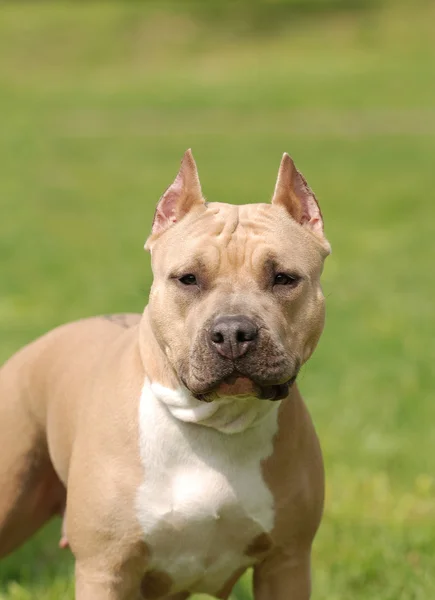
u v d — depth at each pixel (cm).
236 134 2702
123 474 429
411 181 2067
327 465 740
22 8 5100
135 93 3438
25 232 1688
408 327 1120
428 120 2806
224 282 411
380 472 730
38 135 2753
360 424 815
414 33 4303
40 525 525
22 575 593
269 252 415
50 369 496
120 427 436
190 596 525
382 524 648
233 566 452
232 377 391
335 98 3189
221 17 4684
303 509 442
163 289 423
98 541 432
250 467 431
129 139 2673
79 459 441
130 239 1638
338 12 4681
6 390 507
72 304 1225
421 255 1488
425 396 885
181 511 428
